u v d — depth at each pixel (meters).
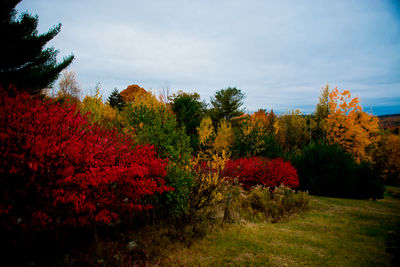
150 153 5.17
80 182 3.54
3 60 7.86
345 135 28.08
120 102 31.62
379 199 19.03
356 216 10.14
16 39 8.12
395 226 8.31
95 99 10.74
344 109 28.19
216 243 5.48
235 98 37.69
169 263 4.22
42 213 3.24
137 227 5.59
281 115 42.66
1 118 2.96
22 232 3.04
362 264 4.82
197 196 6.79
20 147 3.00
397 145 35.03
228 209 7.38
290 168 12.27
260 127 19.97
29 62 9.42
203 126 25.05
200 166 7.55
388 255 5.35
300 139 39.38
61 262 3.59
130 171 4.11
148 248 4.59
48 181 3.25
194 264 4.31
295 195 11.32
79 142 3.62
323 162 18.80
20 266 3.23
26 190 3.04
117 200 4.40
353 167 18.73
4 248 3.08
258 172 11.71
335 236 6.80
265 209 8.93
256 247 5.39
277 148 20.94
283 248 5.46
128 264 3.92
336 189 18.44
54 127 3.39
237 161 13.03
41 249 3.74
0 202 2.86
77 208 3.44
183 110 29.27
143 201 5.67
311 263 4.75
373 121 27.36
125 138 5.30
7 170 2.93
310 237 6.52
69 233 4.16
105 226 5.10
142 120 6.90
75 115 3.98
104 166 3.96
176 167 6.00
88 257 3.85
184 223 6.14
